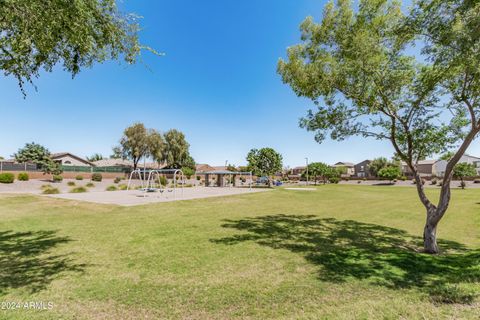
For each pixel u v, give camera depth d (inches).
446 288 143.3
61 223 350.9
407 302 129.1
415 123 270.4
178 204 563.8
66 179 1419.8
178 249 232.8
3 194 689.6
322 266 191.0
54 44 149.6
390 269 183.2
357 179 2103.8
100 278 165.9
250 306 130.0
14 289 148.6
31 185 1061.1
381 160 2306.8
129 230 309.7
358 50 233.5
